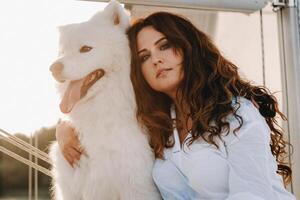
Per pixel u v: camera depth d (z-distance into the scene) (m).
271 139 2.16
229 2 2.81
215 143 1.74
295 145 2.75
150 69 1.96
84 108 2.08
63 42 2.13
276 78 2.91
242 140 1.65
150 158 2.02
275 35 2.92
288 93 2.82
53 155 2.24
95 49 2.05
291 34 2.83
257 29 3.04
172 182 1.87
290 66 2.82
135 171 1.97
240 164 1.63
